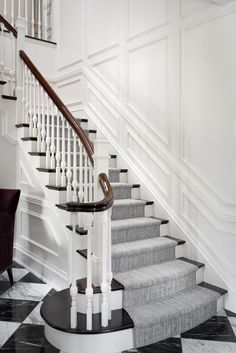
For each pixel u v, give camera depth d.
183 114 3.12
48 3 5.29
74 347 2.02
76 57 4.70
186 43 3.09
